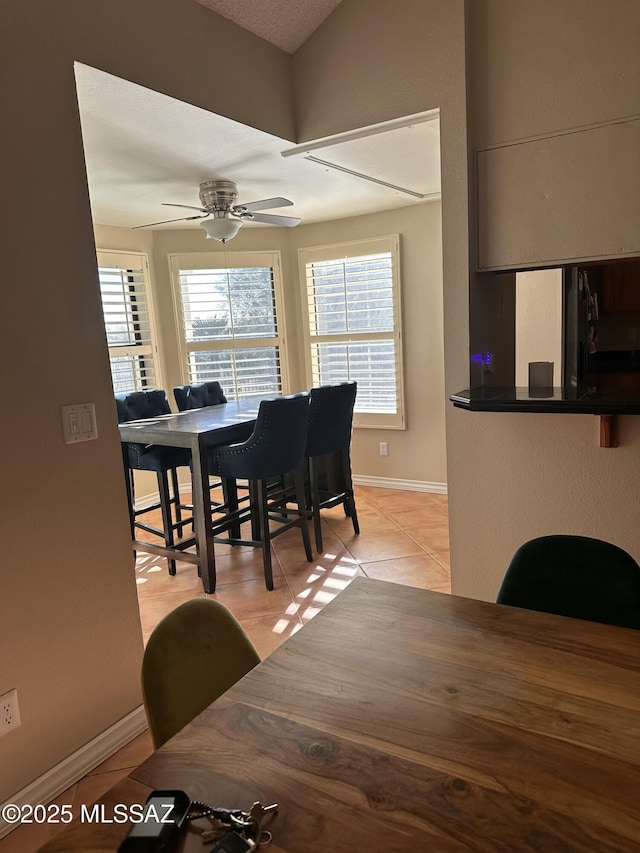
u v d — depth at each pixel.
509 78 2.20
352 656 1.23
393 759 0.94
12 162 1.68
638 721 0.99
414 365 4.77
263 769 0.93
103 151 2.79
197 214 4.16
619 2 1.98
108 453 2.00
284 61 2.67
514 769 0.90
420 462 4.90
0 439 1.68
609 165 2.07
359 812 0.84
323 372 5.21
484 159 2.29
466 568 2.55
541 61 2.13
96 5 1.89
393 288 4.70
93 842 0.83
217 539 3.44
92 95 2.11
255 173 3.30
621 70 2.01
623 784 0.86
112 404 2.01
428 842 0.78
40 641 1.81
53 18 1.77
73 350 1.87
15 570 1.73
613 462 2.19
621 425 2.15
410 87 2.38
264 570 3.40
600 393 2.18
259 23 2.45
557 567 1.51
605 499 2.23
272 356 5.23
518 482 2.38
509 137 2.23
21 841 1.68
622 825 0.79
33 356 1.76
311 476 3.73
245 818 0.83
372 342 4.89
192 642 1.28
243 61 2.45
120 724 2.07
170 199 3.79
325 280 5.04
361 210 4.60
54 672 1.85
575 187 2.13
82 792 1.86
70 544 1.89
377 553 3.68
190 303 4.97
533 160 2.19
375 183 3.67
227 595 3.20
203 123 2.44
